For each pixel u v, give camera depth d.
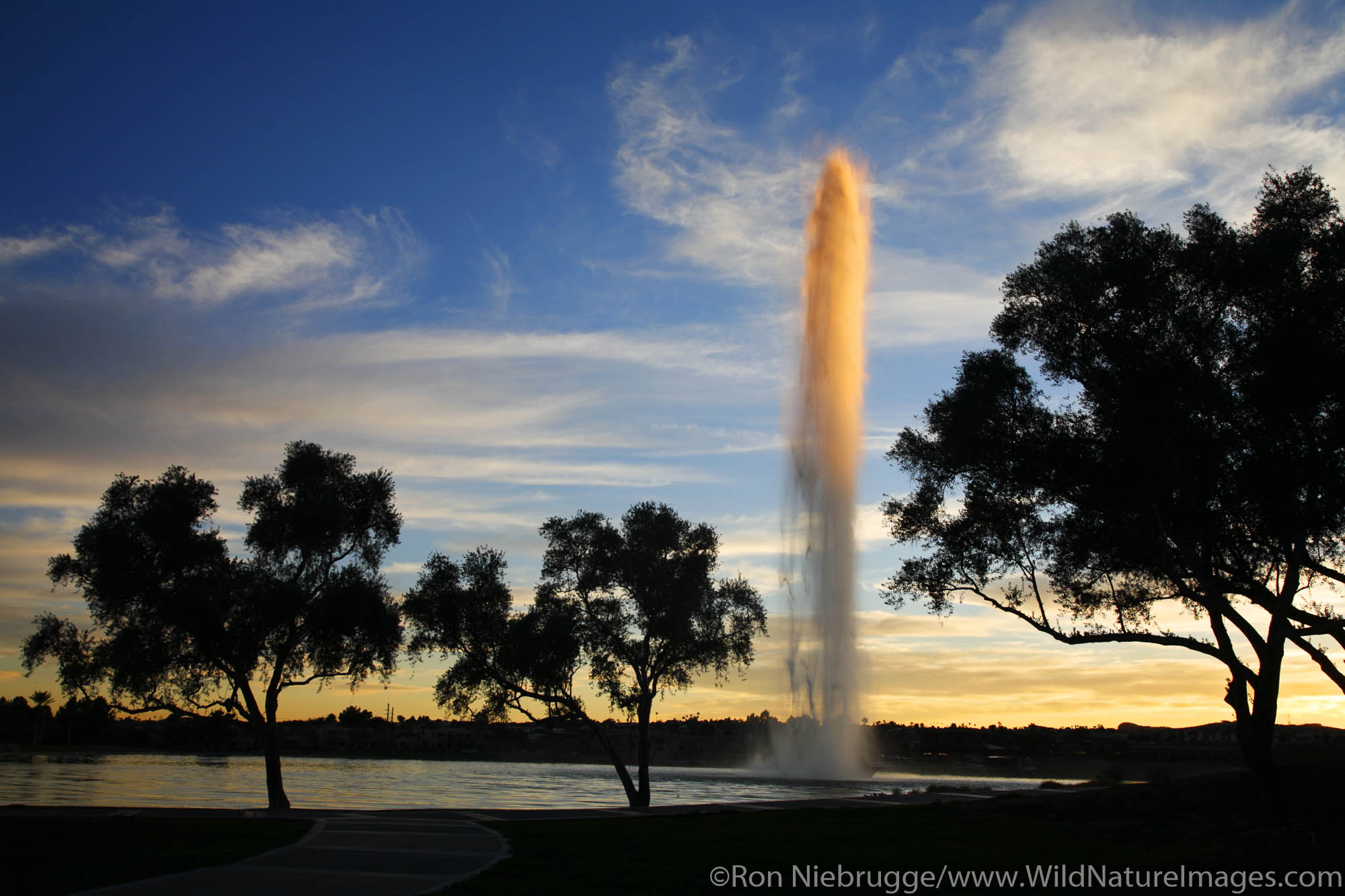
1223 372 26.88
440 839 24.03
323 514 44.12
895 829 26.95
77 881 16.80
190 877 17.52
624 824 28.83
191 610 41.22
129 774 119.25
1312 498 25.11
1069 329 27.95
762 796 68.69
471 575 48.06
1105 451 26.91
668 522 49.16
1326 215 26.14
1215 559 27.83
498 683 47.47
